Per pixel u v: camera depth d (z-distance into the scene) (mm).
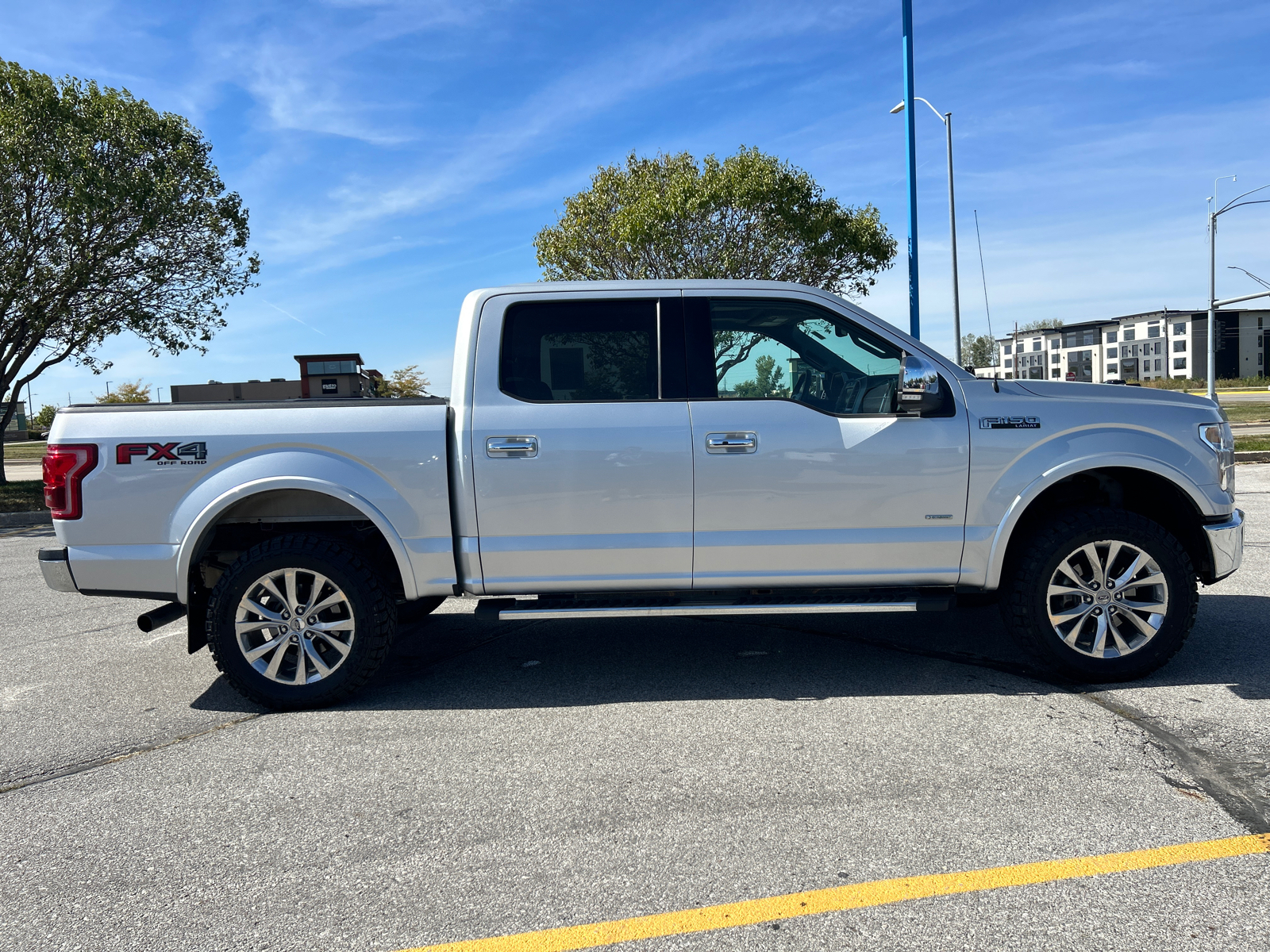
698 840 2795
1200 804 2938
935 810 2947
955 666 4562
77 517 4125
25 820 3102
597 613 4113
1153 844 2686
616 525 4191
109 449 4125
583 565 4219
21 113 14922
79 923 2432
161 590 4152
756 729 3750
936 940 2240
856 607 4109
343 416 4207
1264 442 19141
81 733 3984
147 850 2852
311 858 2760
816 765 3352
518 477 4168
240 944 2314
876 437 4168
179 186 16328
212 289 17734
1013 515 4164
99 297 16797
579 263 18688
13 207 15281
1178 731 3574
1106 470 4430
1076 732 3588
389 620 4211
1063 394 4293
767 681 4395
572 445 4160
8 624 6375
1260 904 2359
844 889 2482
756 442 4156
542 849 2773
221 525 4484
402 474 4164
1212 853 2627
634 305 4320
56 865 2768
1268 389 63250
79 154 15094
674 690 4312
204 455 4129
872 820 2891
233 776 3436
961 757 3377
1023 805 2961
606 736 3729
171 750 3742
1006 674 4391
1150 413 4215
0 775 3520
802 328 4355
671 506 4176
